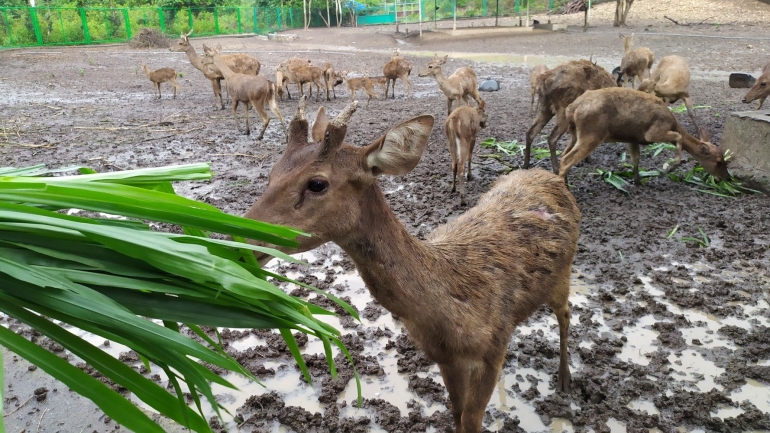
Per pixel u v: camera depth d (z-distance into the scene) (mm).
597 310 4777
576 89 8070
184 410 1723
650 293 5027
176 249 1700
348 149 2609
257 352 4262
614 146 10078
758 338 4254
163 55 28844
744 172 7762
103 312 1600
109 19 38000
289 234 2025
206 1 44375
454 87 12219
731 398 3695
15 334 1525
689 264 5562
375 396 3785
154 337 1617
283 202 2551
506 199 3596
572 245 3572
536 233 3354
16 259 1645
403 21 51750
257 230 1970
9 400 3621
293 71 15977
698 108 12320
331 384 3881
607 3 42094
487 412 3627
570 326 4539
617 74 14766
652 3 38500
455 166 7395
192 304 1825
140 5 44062
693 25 30844
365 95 16938
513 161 9117
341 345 2121
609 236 6242
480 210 3502
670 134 7414
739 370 3930
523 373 4000
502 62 22062
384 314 4793
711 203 7172
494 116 12602
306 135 2789
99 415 3494
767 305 4785
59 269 1668
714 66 18531
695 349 4191
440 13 51844
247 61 16516
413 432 3453
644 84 10891
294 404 3732
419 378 3895
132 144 10664
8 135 11352
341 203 2582
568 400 3713
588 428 3473
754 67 18000
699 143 7555
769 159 7613
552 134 8367
